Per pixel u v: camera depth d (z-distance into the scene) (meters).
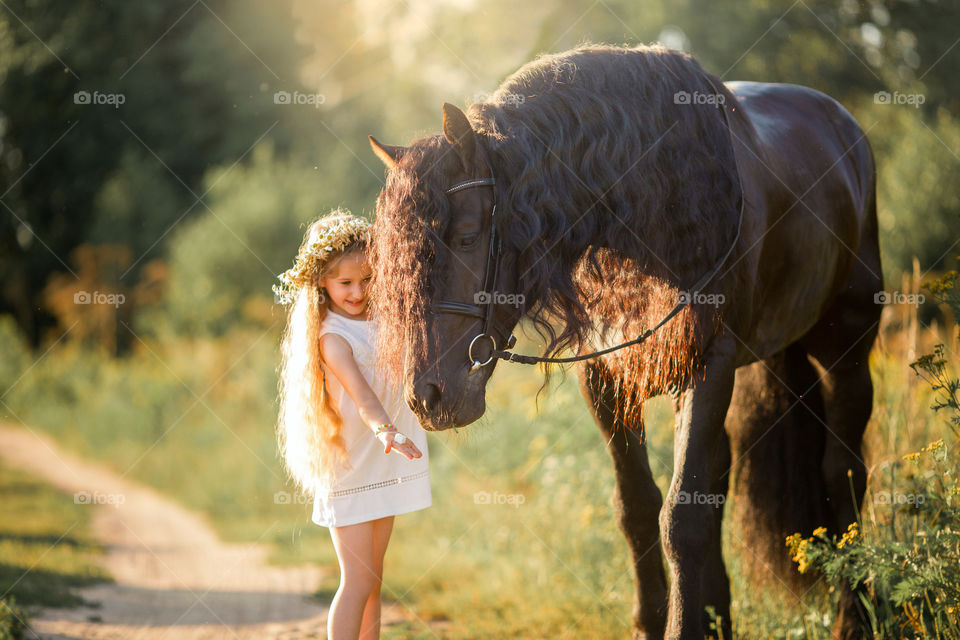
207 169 22.66
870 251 4.68
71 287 22.17
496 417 8.39
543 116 2.94
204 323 17.42
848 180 4.34
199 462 12.16
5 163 24.44
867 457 4.45
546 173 2.88
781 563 4.11
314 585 6.34
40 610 5.12
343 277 3.17
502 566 6.01
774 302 3.83
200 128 22.81
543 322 2.93
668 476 5.43
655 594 3.77
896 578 3.49
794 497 4.16
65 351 21.52
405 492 3.26
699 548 3.06
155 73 22.84
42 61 22.44
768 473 4.18
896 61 17.36
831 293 4.27
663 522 3.12
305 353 3.21
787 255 3.77
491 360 2.81
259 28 21.58
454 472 8.74
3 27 22.69
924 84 17.20
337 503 3.19
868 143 4.82
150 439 14.20
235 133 21.97
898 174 11.91
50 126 23.62
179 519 9.73
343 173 18.53
